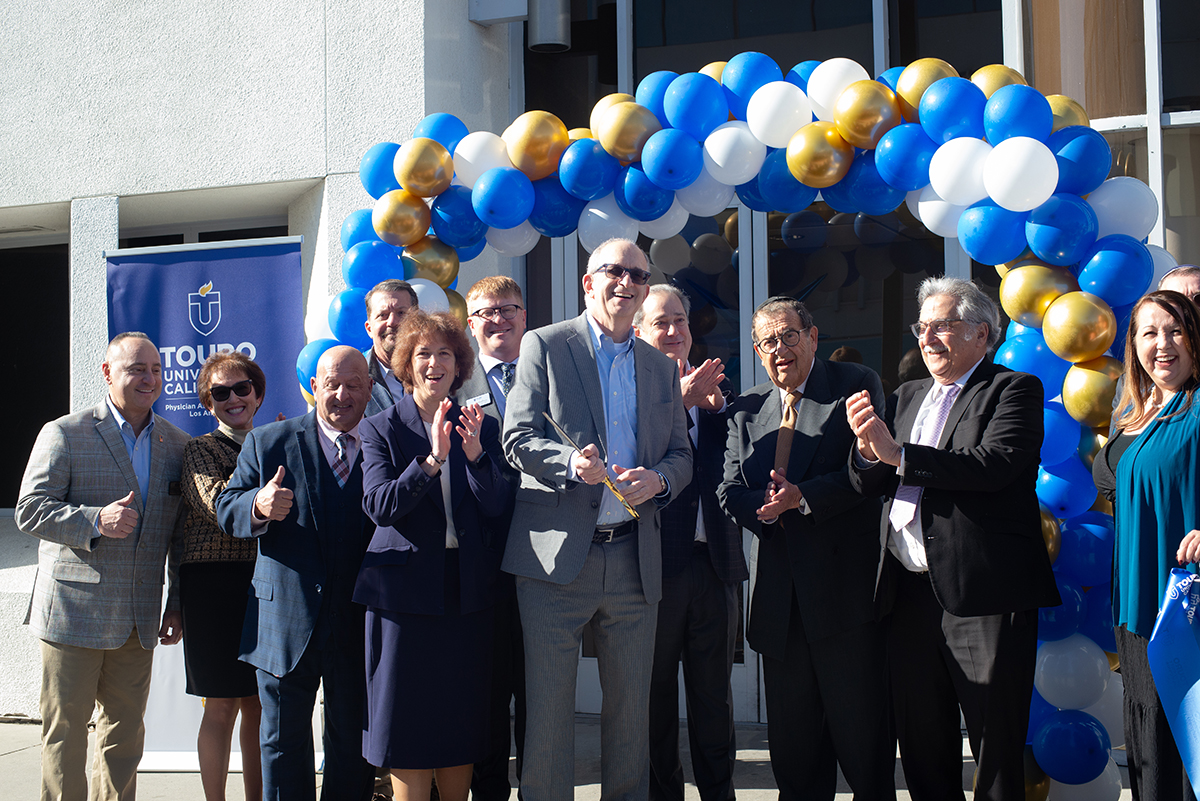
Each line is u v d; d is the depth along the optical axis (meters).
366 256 3.65
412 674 2.89
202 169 5.07
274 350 4.51
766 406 3.32
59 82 5.33
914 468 2.80
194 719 4.21
